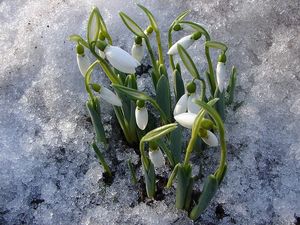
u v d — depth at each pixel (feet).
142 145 0.58
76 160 0.77
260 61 0.83
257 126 0.76
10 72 0.85
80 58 0.63
